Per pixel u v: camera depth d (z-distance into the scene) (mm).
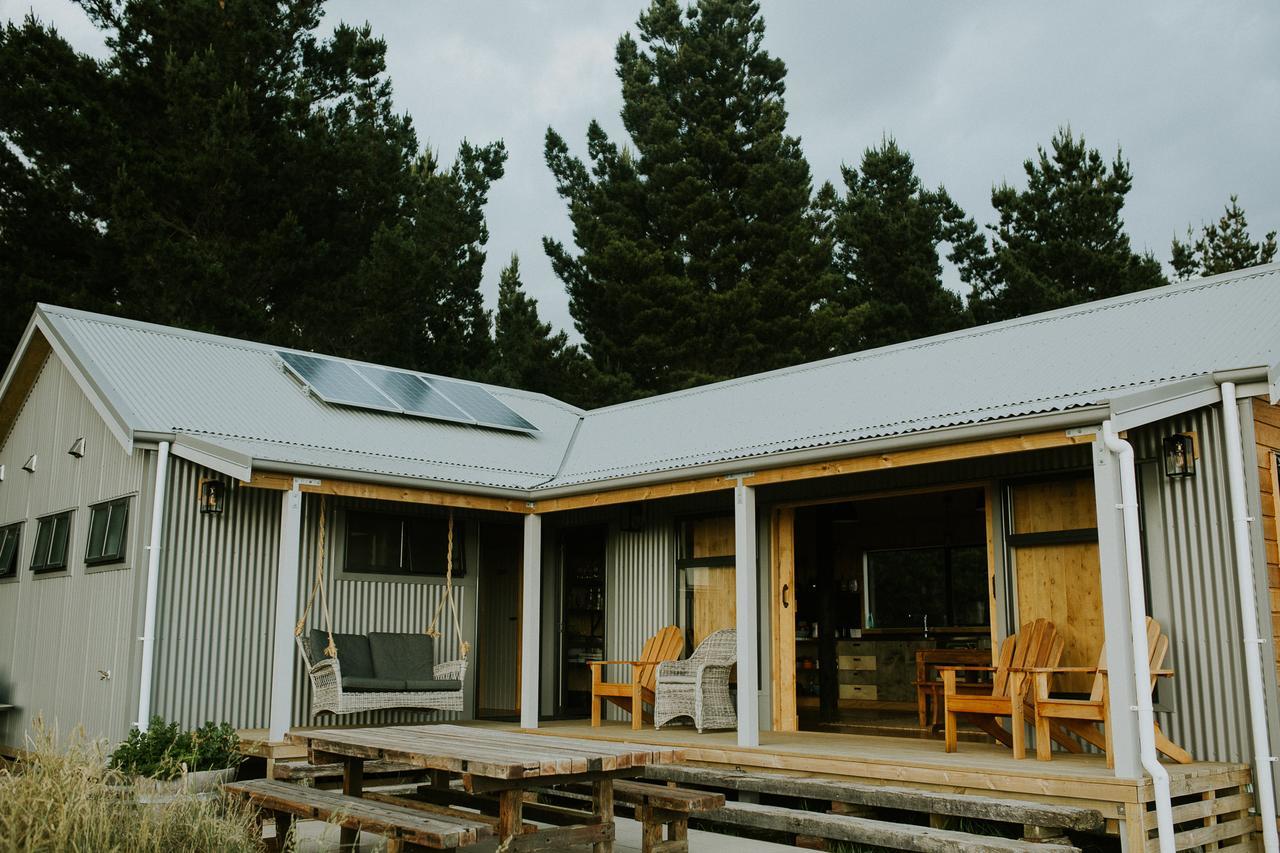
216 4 18859
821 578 11508
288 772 7332
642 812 5977
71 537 10250
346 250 20469
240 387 10867
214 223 18453
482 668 13305
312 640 9734
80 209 17703
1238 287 8992
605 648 11672
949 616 12469
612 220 23484
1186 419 7480
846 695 12555
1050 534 8195
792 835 7402
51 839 4605
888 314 24922
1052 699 7574
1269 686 6832
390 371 13086
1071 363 8523
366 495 9273
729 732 9742
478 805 6918
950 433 7102
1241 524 6941
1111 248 23500
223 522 9578
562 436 12922
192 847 5113
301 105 19406
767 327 22109
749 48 24375
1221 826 6523
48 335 10844
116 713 8891
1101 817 5996
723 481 8773
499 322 25969
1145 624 6266
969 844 5953
